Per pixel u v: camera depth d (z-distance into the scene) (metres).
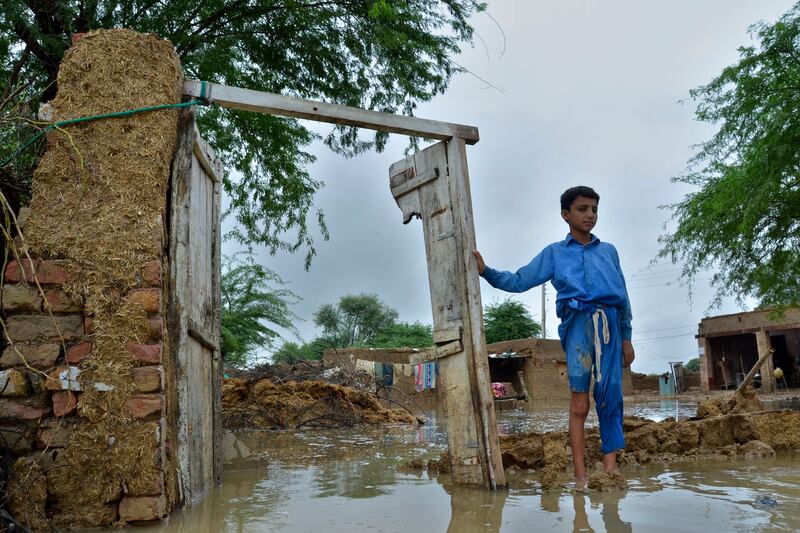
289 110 3.83
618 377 3.74
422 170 4.34
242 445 5.14
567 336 3.82
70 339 3.09
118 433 3.00
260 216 11.02
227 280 20.11
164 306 3.30
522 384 28.34
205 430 3.96
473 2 9.63
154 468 2.98
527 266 4.01
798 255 15.20
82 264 3.15
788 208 14.94
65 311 3.12
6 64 7.78
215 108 9.86
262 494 3.72
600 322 3.70
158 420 3.04
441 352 4.04
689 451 4.98
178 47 8.60
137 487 2.95
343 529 2.74
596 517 2.81
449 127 4.15
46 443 2.97
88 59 3.44
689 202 16.61
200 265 3.99
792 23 13.30
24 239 3.15
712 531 2.50
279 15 9.45
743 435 5.14
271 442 7.71
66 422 3.01
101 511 2.92
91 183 3.28
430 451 6.33
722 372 35.91
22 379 2.99
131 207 3.24
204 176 4.21
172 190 3.52
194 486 3.54
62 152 3.32
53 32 7.44
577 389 3.71
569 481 3.89
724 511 2.86
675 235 16.44
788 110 12.90
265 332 19.83
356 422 11.27
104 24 7.65
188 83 3.69
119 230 3.21
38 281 3.09
